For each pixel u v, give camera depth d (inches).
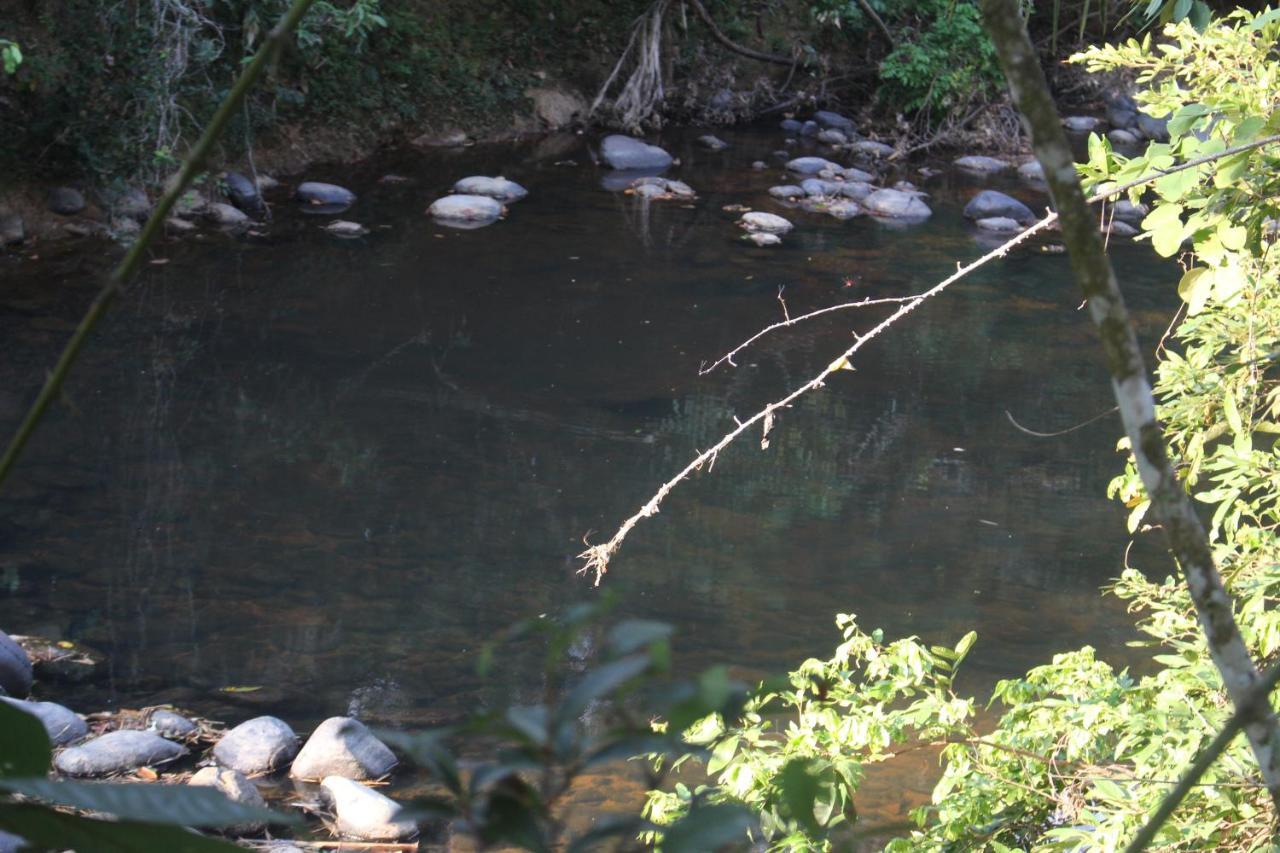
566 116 868.0
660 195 735.7
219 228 628.1
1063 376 497.7
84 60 592.4
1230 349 176.6
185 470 386.9
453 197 679.1
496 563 342.0
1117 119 935.7
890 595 332.2
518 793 28.4
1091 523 378.9
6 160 589.3
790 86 960.3
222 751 253.6
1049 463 419.2
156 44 589.0
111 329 495.8
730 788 142.6
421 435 421.4
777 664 294.2
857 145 866.1
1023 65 48.0
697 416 447.2
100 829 25.8
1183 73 157.8
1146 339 530.9
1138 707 156.6
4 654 267.9
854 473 407.8
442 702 277.6
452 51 841.5
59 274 549.6
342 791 239.5
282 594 321.1
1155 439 49.8
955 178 829.8
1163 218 135.0
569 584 332.5
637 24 879.7
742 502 384.5
